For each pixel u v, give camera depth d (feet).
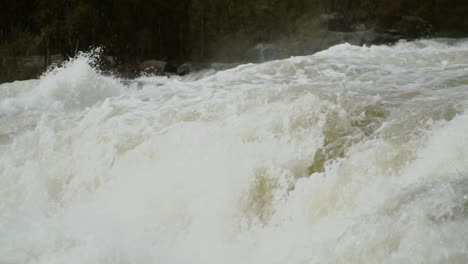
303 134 20.45
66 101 41.22
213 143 21.68
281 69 32.07
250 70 32.99
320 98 23.02
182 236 19.72
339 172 17.28
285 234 17.38
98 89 42.70
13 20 86.69
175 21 94.48
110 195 23.31
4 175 26.45
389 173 16.61
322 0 87.61
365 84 26.00
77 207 23.35
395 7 86.12
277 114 21.86
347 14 86.69
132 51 88.07
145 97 30.04
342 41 81.25
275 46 86.38
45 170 26.04
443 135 16.78
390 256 11.19
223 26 92.02
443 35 83.35
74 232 19.22
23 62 78.95
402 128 19.11
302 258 12.91
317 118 21.08
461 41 63.72
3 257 17.17
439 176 14.33
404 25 82.99
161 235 20.03
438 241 10.80
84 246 17.79
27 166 26.14
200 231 19.51
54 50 84.02
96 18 83.87
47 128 29.07
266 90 25.05
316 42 83.82
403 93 23.56
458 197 11.78
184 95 29.17
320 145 19.84
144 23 90.84
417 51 35.58
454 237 10.71
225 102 24.79
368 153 17.49
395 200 13.07
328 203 16.93
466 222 10.94
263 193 19.03
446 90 23.58
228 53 90.48
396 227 11.59
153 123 25.48
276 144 20.26
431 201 12.00
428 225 11.25
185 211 20.42
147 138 24.45
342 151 19.24
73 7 84.43
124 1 88.84
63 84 41.93
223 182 19.83
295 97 23.70
